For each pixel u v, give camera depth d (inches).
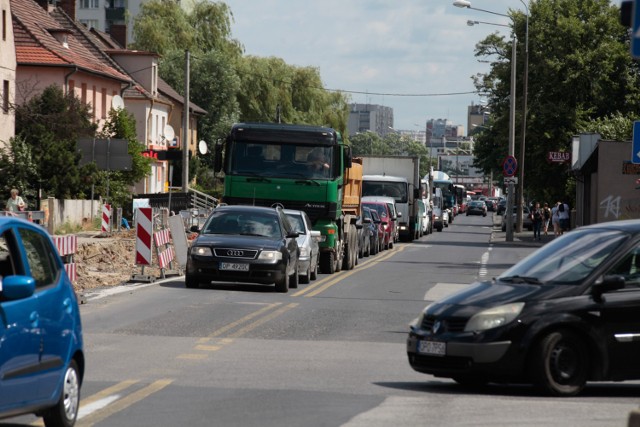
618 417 901.8
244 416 903.7
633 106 6441.9
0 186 4192.9
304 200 2731.3
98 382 1088.8
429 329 1075.3
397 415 909.2
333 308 1915.6
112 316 1712.6
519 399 1010.7
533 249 4547.2
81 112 4687.5
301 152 2743.6
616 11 6471.5
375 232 3954.2
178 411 928.3
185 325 1611.7
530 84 6515.8
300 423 870.4
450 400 1001.5
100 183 4815.5
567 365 1032.8
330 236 2765.7
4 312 724.7
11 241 772.0
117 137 5226.4
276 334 1541.6
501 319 1031.6
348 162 2815.0
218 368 1204.5
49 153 4345.5
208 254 2183.8
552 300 1033.5
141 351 1332.4
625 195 4554.6
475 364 1032.8
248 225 2281.0
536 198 6697.8
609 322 1031.0
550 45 6471.5
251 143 2746.1
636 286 1048.2
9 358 724.0
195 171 7672.2
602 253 1061.8
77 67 5595.5
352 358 1321.4
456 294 1095.0
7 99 4584.2
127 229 4559.5
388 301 2081.7
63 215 4264.3
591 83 6387.8
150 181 7165.4
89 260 2908.5
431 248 4589.1
